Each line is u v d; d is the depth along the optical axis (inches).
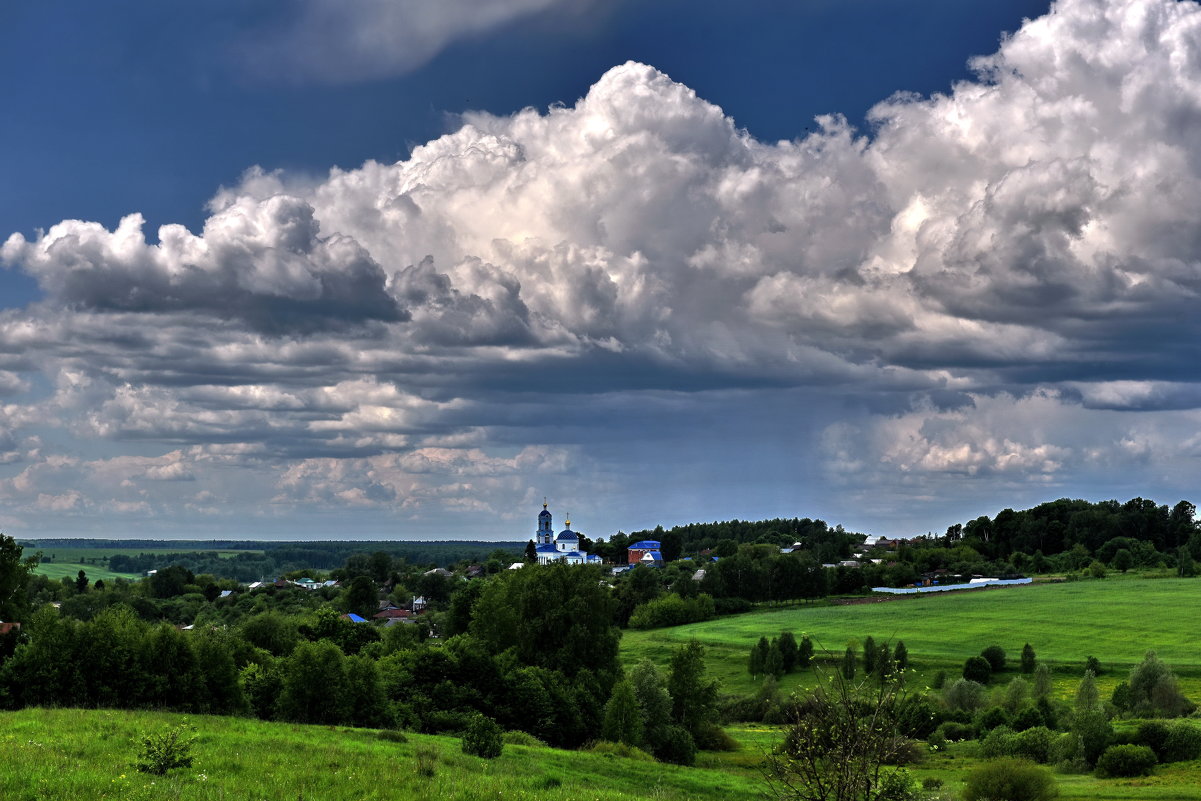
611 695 3826.3
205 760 1512.1
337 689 2910.9
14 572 3211.1
